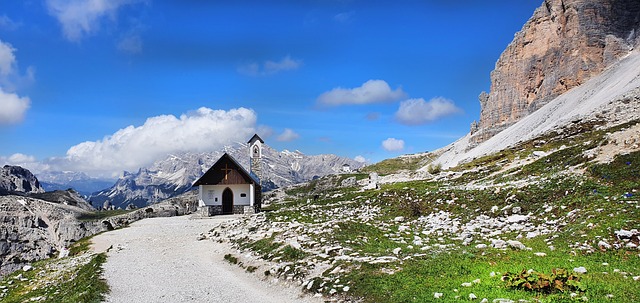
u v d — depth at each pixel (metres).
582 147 51.72
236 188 73.38
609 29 182.50
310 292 21.38
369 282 20.12
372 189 68.38
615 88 130.75
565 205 30.78
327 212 47.25
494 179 55.84
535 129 153.25
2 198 196.75
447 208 39.31
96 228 170.75
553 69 196.00
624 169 34.50
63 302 23.45
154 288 24.81
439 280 19.11
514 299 15.45
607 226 23.84
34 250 172.25
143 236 48.06
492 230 30.45
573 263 19.73
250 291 23.44
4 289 30.81
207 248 38.22
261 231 38.28
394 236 31.14
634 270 17.98
